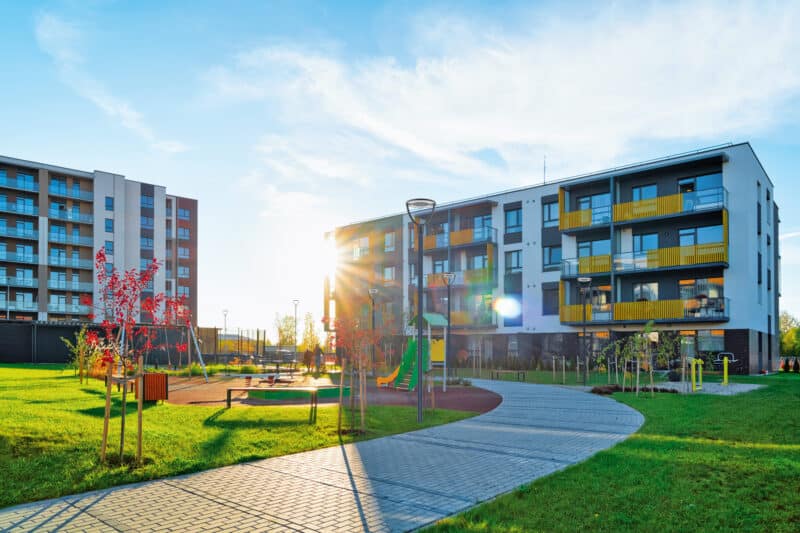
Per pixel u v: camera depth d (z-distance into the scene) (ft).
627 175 117.70
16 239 199.21
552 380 95.71
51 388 58.70
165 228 233.76
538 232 134.41
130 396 54.19
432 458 30.09
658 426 40.40
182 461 27.71
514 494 22.56
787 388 73.77
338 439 35.55
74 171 207.82
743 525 18.48
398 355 140.46
